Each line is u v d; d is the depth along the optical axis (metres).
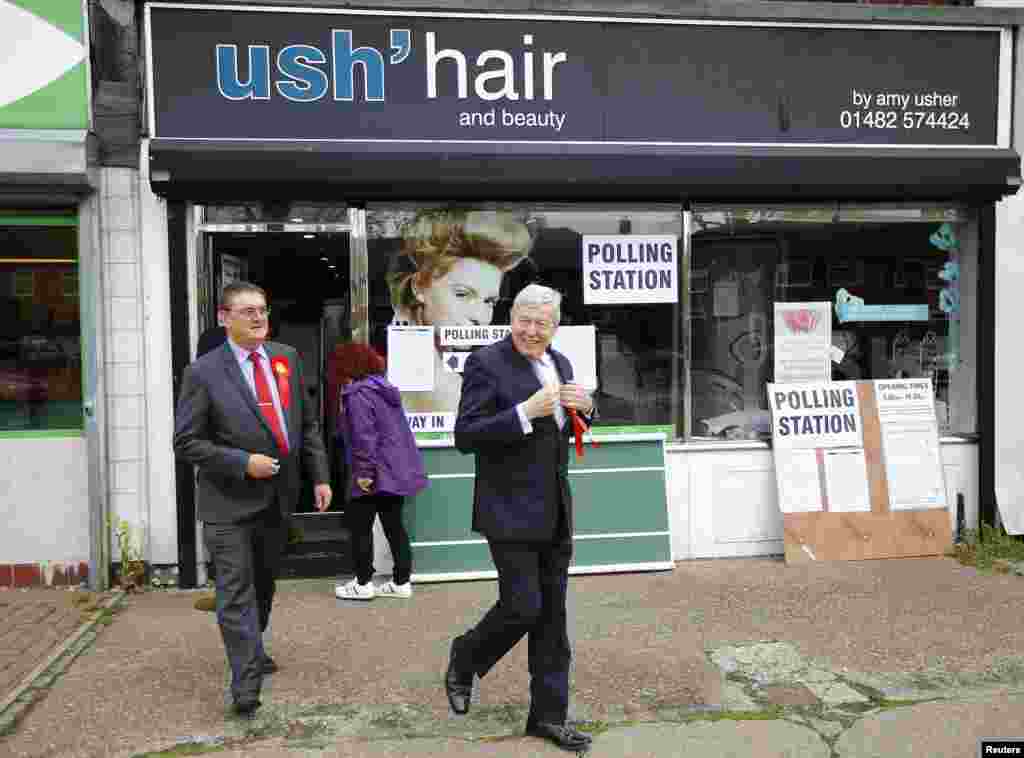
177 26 6.03
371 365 5.68
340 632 5.20
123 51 6.00
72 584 6.15
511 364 3.69
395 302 6.48
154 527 6.15
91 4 5.95
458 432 3.67
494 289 6.56
